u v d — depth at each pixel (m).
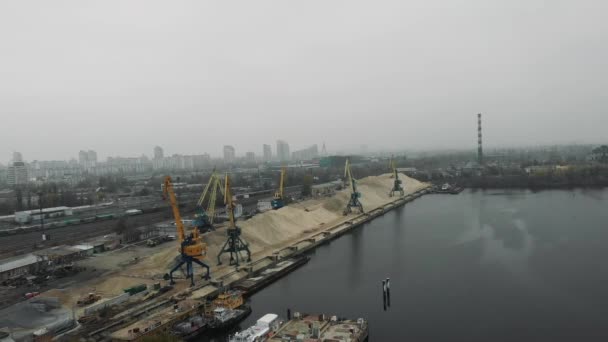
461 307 78.06
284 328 67.50
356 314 76.25
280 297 86.38
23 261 101.00
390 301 82.06
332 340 61.97
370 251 122.00
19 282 91.69
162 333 62.94
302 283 95.25
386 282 83.56
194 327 68.69
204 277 93.00
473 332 67.94
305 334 64.56
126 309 75.25
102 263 107.19
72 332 66.31
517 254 110.56
